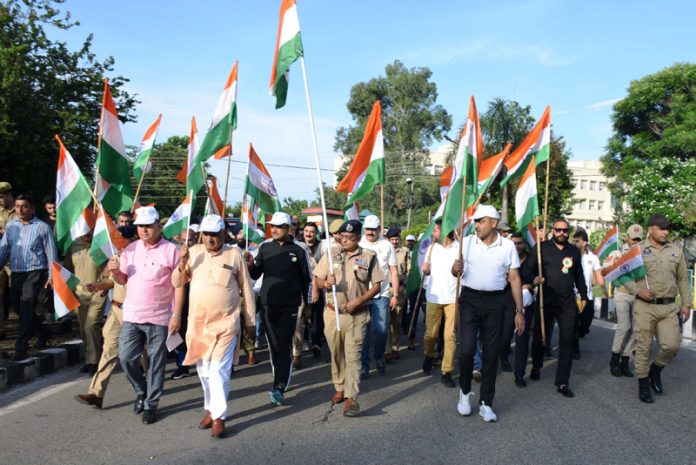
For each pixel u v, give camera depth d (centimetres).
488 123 2889
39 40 1573
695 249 2559
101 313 716
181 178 862
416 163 4678
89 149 1736
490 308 550
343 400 612
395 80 4625
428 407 596
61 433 500
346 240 592
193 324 516
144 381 565
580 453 463
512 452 463
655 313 629
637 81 3969
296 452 459
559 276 663
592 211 7875
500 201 2752
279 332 606
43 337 810
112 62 1750
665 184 2698
